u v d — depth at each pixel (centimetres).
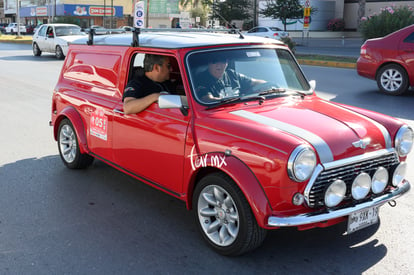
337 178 341
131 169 459
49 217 454
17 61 2081
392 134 380
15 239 408
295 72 464
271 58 448
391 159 376
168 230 426
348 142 344
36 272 355
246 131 345
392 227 424
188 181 386
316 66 1788
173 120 397
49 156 655
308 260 368
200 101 386
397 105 965
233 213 360
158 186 428
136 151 444
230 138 349
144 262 369
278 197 326
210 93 394
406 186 387
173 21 5744
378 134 369
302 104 414
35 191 521
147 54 446
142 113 429
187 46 406
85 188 532
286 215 330
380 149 365
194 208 394
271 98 415
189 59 400
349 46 2992
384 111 901
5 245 397
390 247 387
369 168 361
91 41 532
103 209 473
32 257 377
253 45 442
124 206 482
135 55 458
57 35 2223
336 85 1259
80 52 555
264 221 331
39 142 730
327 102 439
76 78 558
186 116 387
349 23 4969
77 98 539
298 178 317
